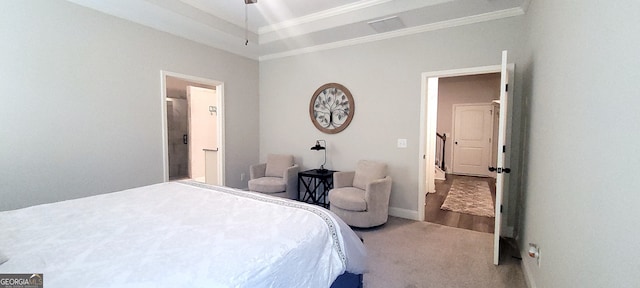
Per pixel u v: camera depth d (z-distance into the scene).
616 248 0.88
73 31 2.61
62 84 2.55
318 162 4.31
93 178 2.80
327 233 1.46
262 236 1.27
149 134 3.25
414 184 3.51
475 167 6.75
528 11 2.58
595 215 1.03
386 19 3.10
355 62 3.85
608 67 0.97
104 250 1.12
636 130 0.78
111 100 2.90
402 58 3.49
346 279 1.67
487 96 6.57
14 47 2.27
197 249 1.13
